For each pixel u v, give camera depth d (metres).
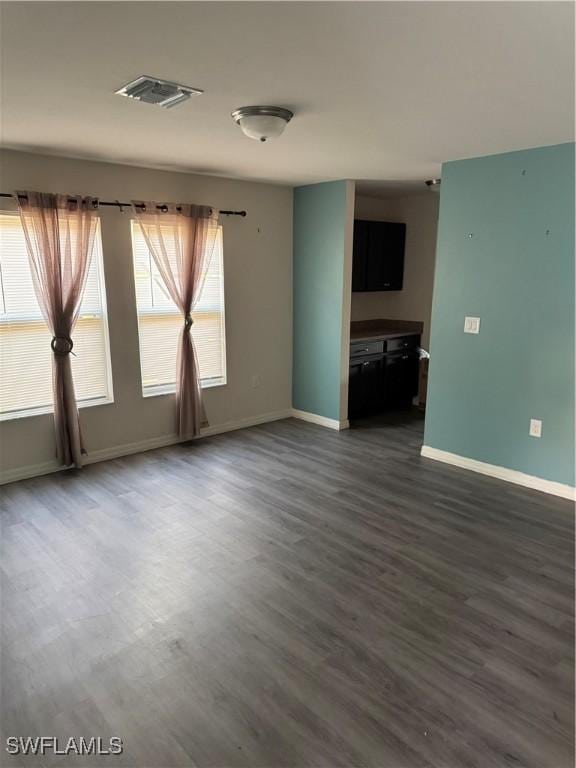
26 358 3.98
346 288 5.15
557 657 2.24
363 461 4.50
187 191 4.61
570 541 3.19
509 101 2.49
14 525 3.36
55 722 1.92
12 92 2.39
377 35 1.78
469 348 4.14
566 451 3.72
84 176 4.01
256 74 2.15
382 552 3.05
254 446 4.89
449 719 1.93
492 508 3.61
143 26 1.73
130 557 2.99
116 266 4.29
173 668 2.17
